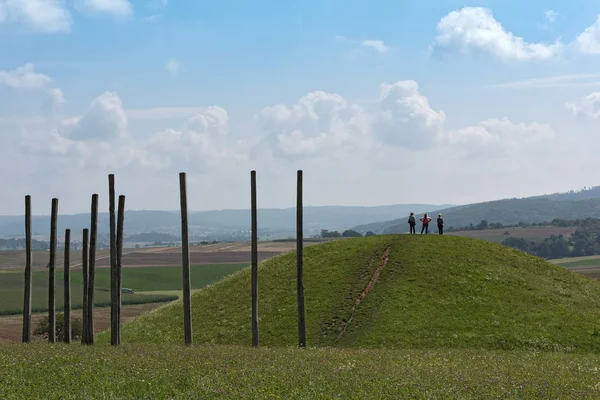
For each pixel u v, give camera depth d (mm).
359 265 61219
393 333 47688
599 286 62375
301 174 45062
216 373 26578
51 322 52250
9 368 28656
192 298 65500
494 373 28938
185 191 45438
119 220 46469
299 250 44719
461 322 48875
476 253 63375
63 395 22656
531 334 46531
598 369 32219
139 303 140125
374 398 22078
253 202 45219
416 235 68625
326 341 48438
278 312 54875
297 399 21922
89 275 47906
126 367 28688
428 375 27094
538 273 61781
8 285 162000
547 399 22609
